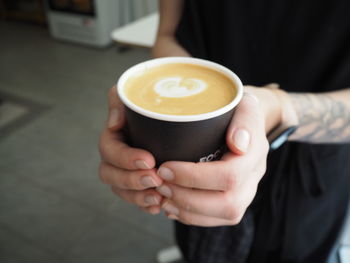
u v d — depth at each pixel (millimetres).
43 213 1050
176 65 330
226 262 569
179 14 516
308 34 442
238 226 524
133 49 2150
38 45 2242
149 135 273
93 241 969
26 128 1424
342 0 409
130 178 298
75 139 1362
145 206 331
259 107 301
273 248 572
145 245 958
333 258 570
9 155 1274
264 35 468
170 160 287
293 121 373
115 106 320
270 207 521
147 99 286
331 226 546
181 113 271
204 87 299
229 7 455
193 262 585
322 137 404
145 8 2160
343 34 424
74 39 2262
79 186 1144
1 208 1062
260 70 490
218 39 494
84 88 1735
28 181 1161
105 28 2143
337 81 433
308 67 453
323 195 506
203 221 311
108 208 1066
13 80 1812
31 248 948
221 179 272
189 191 291
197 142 272
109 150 301
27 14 2545
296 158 489
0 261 909
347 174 507
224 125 275
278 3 445
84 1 2066
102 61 2029
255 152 280
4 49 2186
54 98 1645
